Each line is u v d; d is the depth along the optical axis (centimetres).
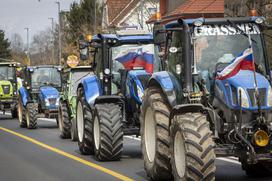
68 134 3606
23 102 4569
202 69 1809
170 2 6888
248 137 1647
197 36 1827
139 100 2486
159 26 1866
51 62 12606
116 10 8650
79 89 2914
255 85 1659
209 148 1581
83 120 2734
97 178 2067
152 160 1942
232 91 1678
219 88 1723
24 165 2445
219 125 1711
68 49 8725
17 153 2870
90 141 2673
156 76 1917
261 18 1842
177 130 1664
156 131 1848
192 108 1664
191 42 1816
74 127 3394
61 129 3700
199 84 1791
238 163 2347
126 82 2598
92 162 2466
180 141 1661
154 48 2562
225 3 4456
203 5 5953
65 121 3591
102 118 2430
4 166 2431
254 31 1850
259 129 1630
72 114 3506
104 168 2283
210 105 1752
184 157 1625
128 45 2678
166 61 1981
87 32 8269
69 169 2294
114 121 2428
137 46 2672
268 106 1655
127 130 2538
